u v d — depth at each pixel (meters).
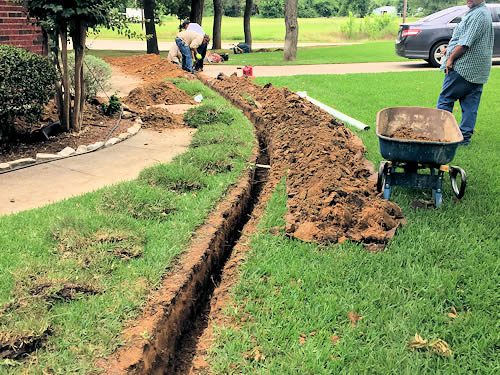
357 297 3.85
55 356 3.07
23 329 3.19
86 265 4.00
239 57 24.62
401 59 21.55
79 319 3.39
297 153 6.77
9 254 4.13
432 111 6.31
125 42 38.75
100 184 6.09
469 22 6.92
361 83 13.98
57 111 8.79
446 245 4.52
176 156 6.89
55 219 4.74
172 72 15.11
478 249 4.50
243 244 4.77
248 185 6.12
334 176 5.44
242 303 3.86
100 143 7.73
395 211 5.04
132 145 7.93
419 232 4.80
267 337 3.47
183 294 3.89
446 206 5.41
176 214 5.05
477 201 5.54
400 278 4.08
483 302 3.78
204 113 9.40
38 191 5.83
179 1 30.56
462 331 3.50
